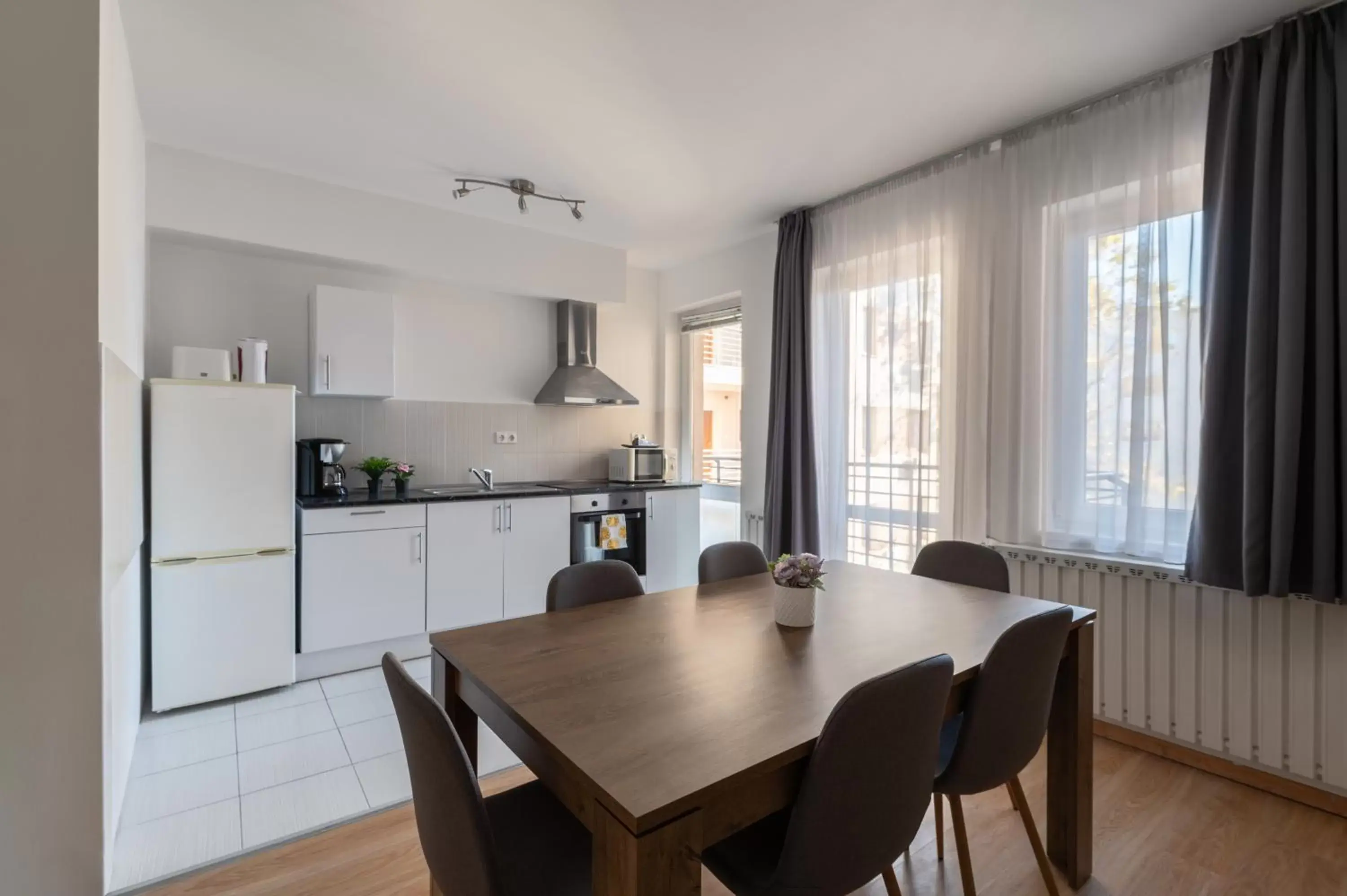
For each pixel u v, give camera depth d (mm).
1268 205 2100
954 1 1989
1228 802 2170
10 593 1536
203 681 2848
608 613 1848
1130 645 2502
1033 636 1416
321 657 3289
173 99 2594
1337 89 1983
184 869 1819
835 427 3727
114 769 1863
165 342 3271
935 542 2572
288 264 3611
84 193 1598
